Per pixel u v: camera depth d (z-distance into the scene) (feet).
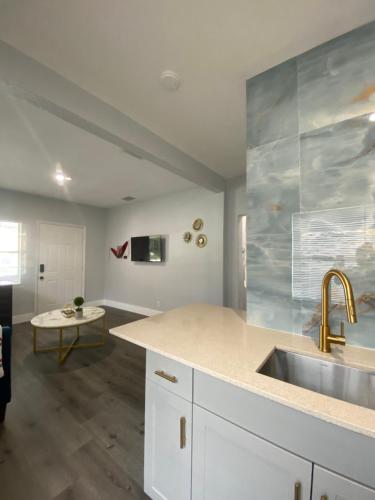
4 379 5.53
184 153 8.54
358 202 3.41
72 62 4.48
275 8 3.49
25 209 13.88
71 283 16.17
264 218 4.29
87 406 6.14
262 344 3.51
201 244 12.59
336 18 3.51
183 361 3.01
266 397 2.31
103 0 3.40
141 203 15.84
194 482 3.04
